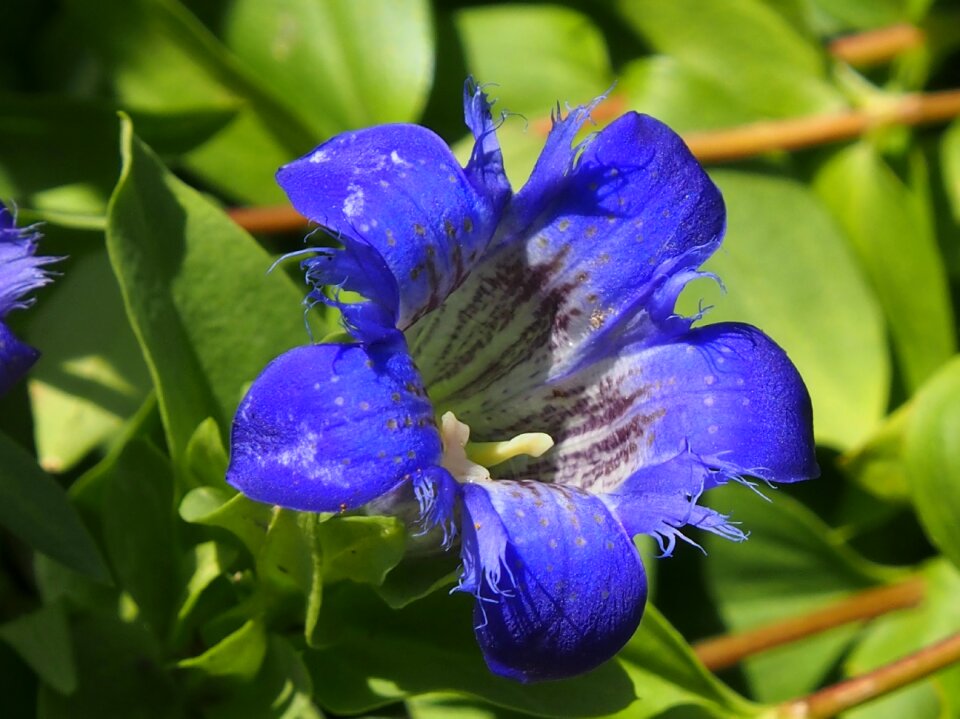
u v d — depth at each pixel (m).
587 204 0.16
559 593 0.15
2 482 0.16
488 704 0.17
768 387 0.15
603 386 0.16
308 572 0.16
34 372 0.18
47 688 0.16
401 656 0.16
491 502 0.15
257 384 0.14
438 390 0.17
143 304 0.16
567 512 0.15
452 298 0.16
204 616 0.17
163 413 0.16
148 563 0.17
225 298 0.17
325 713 0.18
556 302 0.16
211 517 0.16
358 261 0.15
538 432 0.16
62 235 0.18
